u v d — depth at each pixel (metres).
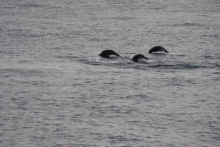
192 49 182.25
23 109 110.69
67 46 187.25
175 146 92.12
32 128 99.62
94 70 147.62
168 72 146.12
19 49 179.25
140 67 152.00
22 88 127.31
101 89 127.62
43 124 101.75
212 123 103.56
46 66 152.00
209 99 120.00
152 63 156.88
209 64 156.25
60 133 97.31
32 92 123.81
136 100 118.50
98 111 110.06
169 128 100.62
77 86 130.12
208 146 92.38
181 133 98.19
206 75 142.75
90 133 97.44
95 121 103.81
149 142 93.69
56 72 144.62
